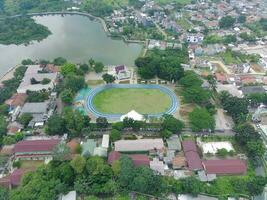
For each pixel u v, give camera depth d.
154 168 164.38
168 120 194.62
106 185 151.88
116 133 186.25
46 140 182.38
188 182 152.50
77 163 156.00
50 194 143.75
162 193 154.38
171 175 164.38
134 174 153.75
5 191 147.12
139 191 154.12
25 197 139.62
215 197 151.75
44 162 174.12
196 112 198.75
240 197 152.75
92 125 198.12
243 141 181.62
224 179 163.00
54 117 197.12
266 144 187.88
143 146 180.00
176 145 181.75
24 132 194.62
